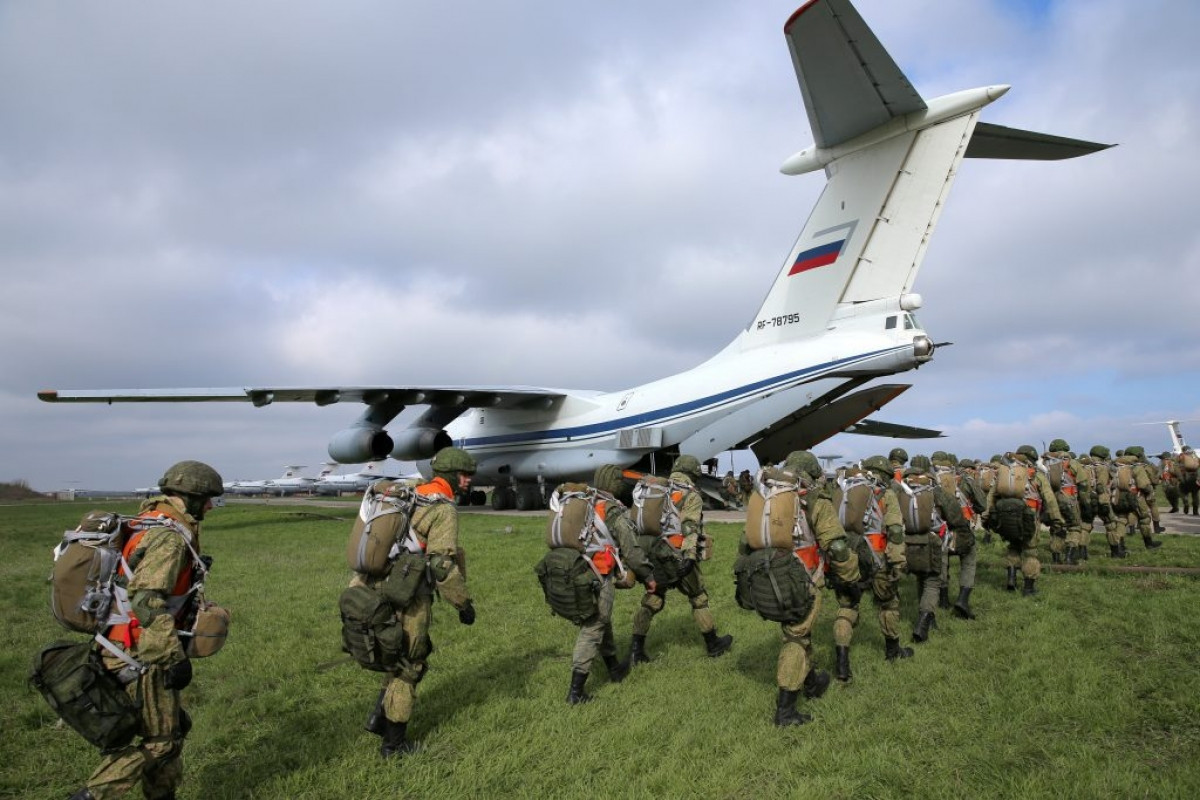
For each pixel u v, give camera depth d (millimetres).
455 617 6652
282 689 4785
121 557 2748
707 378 15500
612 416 17797
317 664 5324
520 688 4648
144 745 2734
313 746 3836
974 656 4992
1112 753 3318
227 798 3266
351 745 3818
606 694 4488
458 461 3859
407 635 3600
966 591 6262
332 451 19469
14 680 5062
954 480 7418
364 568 3520
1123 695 3977
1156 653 4754
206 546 13250
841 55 9305
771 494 4066
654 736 3787
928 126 11344
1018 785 3014
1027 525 6938
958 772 3215
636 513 5098
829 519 4145
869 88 10203
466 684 4785
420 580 3551
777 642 5512
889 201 12117
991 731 3633
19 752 3887
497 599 7402
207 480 2980
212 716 4324
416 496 3662
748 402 14406
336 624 6547
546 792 3229
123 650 2668
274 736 4059
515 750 3656
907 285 12031
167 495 2971
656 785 3223
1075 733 3590
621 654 5430
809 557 4102
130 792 3414
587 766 3451
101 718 2580
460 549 3672
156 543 2734
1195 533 12398
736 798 3086
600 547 4320
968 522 6258
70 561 2631
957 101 10742
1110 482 10227
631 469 18094
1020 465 7148
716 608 6797
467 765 3494
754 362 14422
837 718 3939
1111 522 9570
